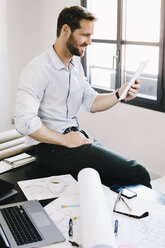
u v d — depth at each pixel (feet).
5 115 13.98
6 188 4.40
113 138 11.76
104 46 11.98
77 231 3.63
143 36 10.39
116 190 4.51
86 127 12.79
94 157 5.25
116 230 3.59
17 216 3.87
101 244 3.13
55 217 3.89
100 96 6.14
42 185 4.70
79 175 4.46
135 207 4.09
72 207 4.11
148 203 4.22
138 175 5.15
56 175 5.14
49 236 3.51
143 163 10.89
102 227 3.34
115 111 11.42
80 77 5.93
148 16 10.06
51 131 5.20
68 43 5.24
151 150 10.54
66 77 5.57
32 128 4.95
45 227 3.67
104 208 3.71
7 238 3.47
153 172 10.52
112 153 5.38
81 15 5.02
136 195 4.41
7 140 6.39
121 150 11.57
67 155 5.31
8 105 13.98
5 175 5.06
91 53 12.49
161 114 9.98
